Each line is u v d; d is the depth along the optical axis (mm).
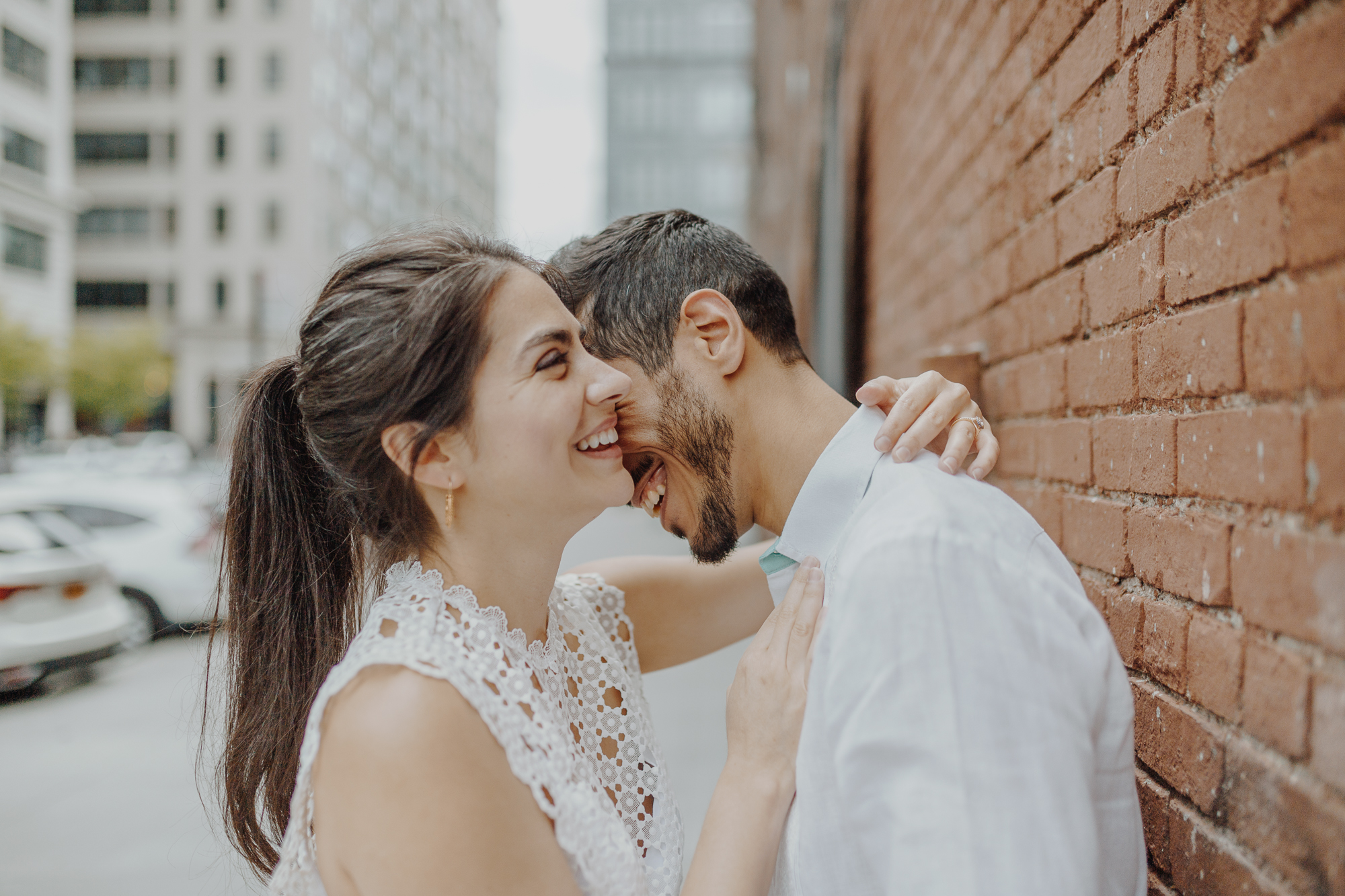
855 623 938
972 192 2174
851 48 5039
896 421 1144
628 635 1550
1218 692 955
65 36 33781
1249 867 884
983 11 2074
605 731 1354
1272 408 842
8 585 5410
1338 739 730
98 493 6934
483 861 969
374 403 1118
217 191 39719
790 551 1243
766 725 1136
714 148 57094
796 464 1278
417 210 52531
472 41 63562
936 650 882
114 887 3320
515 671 1119
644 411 1309
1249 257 884
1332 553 738
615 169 57250
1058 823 822
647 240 1328
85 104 40312
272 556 1325
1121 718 981
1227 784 934
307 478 1339
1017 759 842
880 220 3967
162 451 22453
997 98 1944
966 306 2244
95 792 4270
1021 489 1750
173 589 6730
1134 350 1190
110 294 40500
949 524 944
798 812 1065
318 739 1032
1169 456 1085
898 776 875
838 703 939
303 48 39219
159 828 3852
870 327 4324
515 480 1130
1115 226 1259
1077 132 1425
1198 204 1001
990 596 899
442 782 965
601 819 1095
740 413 1290
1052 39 1554
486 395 1116
